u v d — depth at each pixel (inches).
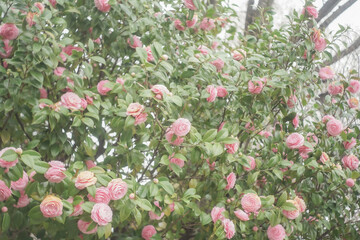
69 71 64.8
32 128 66.8
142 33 76.8
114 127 62.3
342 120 106.4
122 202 54.5
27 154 46.9
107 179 53.7
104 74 78.9
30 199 56.7
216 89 71.0
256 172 73.3
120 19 75.2
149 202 56.1
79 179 49.8
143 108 56.9
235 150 67.9
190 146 63.2
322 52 84.6
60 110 58.9
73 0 70.2
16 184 50.8
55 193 54.1
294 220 74.9
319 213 87.1
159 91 55.1
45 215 48.9
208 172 70.8
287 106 83.2
